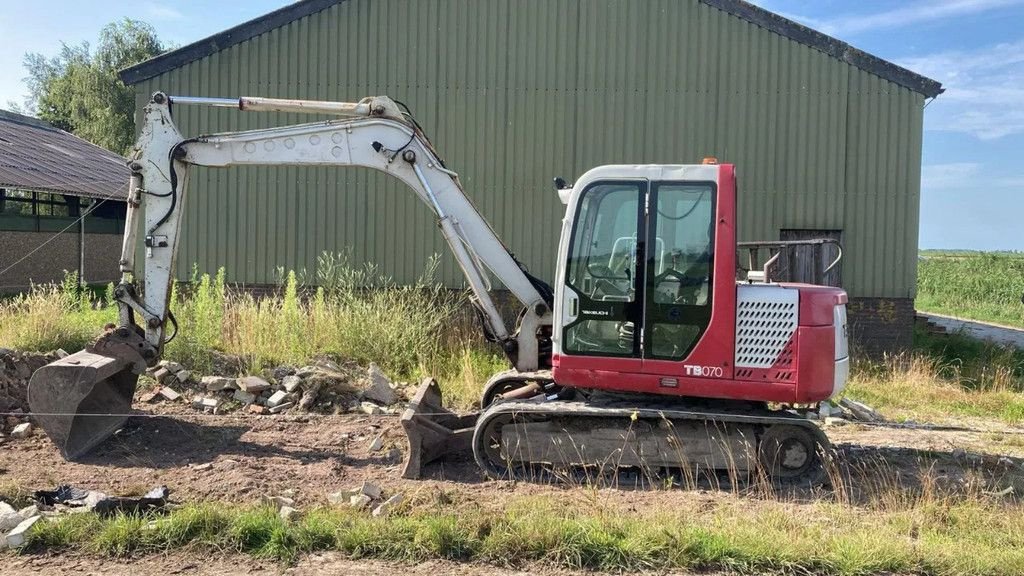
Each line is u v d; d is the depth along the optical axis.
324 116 13.34
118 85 40.06
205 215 13.35
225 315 10.67
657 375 6.23
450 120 13.34
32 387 6.64
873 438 8.41
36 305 9.93
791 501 6.01
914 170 13.08
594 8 13.19
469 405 9.20
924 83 12.88
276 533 4.83
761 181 13.22
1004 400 10.50
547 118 13.30
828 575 4.62
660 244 6.25
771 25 13.05
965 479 6.68
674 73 13.20
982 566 4.66
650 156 13.27
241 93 13.30
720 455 6.35
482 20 13.24
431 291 13.25
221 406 8.45
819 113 13.13
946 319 24.95
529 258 13.37
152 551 4.73
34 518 4.96
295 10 13.20
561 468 6.48
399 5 13.27
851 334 13.24
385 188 13.32
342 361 10.40
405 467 6.45
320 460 6.88
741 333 6.17
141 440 7.23
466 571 4.57
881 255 13.18
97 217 24.42
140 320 8.56
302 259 13.38
